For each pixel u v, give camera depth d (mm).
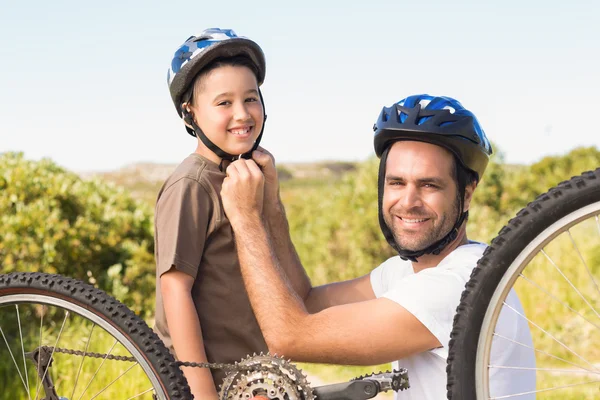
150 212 9000
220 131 2713
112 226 8414
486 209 12086
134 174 34969
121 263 8367
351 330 2459
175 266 2514
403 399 2633
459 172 2594
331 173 40031
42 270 7637
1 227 7555
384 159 2666
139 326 2400
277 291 2492
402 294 2484
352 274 11461
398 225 2627
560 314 7727
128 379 5555
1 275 2512
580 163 15266
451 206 2596
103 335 6371
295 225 13867
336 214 11906
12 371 5914
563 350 7109
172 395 2354
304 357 2502
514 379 2547
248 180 2570
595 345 7105
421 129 2535
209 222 2617
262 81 2906
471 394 2191
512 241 2170
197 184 2623
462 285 2508
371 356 2480
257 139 2834
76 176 8836
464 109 2600
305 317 2484
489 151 2699
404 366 2631
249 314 2654
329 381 6965
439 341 2484
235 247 2650
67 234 7902
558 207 2123
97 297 2430
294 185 34250
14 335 6676
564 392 5812
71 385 5473
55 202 8023
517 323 2582
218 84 2713
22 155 8461
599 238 8859
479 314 2195
